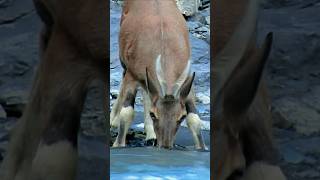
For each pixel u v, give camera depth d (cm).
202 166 1291
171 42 1952
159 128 1700
